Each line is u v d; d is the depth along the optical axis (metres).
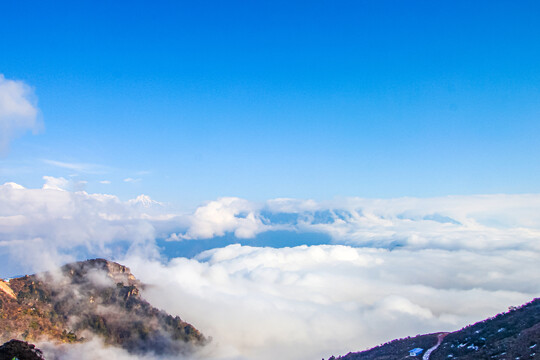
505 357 101.62
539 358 91.25
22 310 185.12
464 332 148.75
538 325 113.56
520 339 108.75
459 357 118.75
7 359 60.69
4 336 160.12
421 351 144.62
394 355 152.62
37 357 64.00
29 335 169.00
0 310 177.25
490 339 122.06
